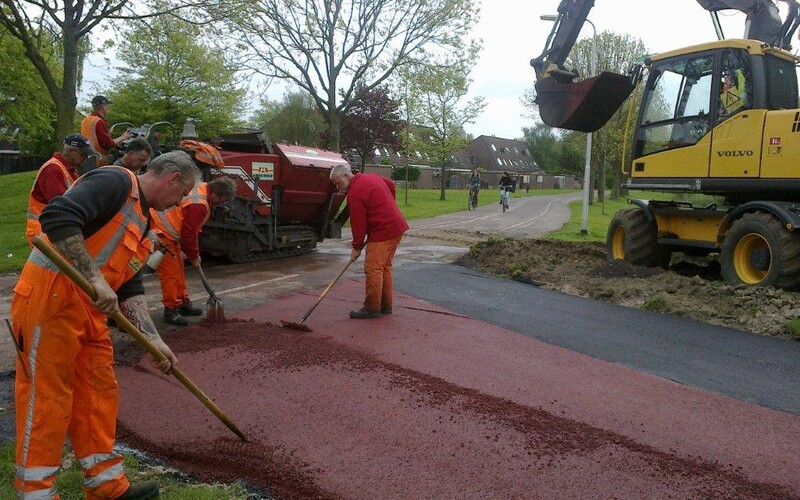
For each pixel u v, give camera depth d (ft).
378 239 20.88
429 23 65.98
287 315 21.47
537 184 231.71
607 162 113.39
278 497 10.16
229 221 31.45
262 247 33.96
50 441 8.98
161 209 10.23
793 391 15.47
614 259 32.86
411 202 92.43
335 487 10.33
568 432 12.45
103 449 9.63
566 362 17.17
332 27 65.57
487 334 19.69
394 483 10.48
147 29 58.90
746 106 26.17
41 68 41.68
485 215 77.05
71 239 8.51
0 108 81.82
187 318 20.92
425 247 42.96
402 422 12.74
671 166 28.94
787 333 20.44
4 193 69.82
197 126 86.53
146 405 13.42
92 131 26.13
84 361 9.51
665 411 13.87
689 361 17.61
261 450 11.44
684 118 28.68
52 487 9.12
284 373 15.29
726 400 14.66
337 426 12.53
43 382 8.93
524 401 14.15
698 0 31.83
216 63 80.64
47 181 18.42
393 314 21.93
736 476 10.96
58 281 8.84
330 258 36.19
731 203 28.84
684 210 29.48
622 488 10.43
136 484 9.91
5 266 29.99
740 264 25.91
